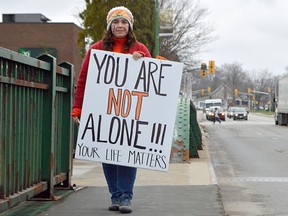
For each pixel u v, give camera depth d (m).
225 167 13.30
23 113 5.92
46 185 6.75
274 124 49.59
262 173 11.88
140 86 5.88
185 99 13.96
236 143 23.03
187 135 12.96
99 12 20.67
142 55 5.91
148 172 10.58
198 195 7.49
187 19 37.41
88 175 10.23
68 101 7.66
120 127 5.85
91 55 5.93
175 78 5.88
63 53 41.19
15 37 41.47
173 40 34.69
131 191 6.19
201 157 14.69
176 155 12.90
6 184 5.43
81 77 6.04
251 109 138.62
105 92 5.88
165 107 5.86
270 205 7.71
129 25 6.02
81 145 5.85
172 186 8.45
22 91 5.88
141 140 5.83
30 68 6.14
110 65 5.91
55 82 6.83
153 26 21.81
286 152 17.97
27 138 6.09
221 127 42.09
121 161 5.83
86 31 21.09
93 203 6.75
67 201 6.88
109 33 6.03
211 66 36.38
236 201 8.06
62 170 7.74
